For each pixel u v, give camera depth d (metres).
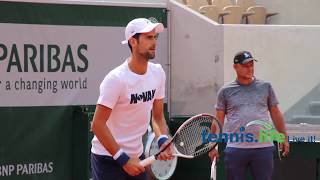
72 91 25.19
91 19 25.61
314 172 25.97
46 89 24.58
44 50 24.56
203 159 27.34
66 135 24.97
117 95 14.83
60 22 24.88
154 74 15.44
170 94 28.23
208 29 27.70
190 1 33.47
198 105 28.00
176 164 26.91
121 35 26.31
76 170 25.09
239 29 27.56
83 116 24.97
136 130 15.45
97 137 14.98
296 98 27.75
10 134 23.84
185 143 16.08
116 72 14.88
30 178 24.30
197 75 28.00
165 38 27.84
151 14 27.25
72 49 25.20
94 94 25.70
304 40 27.89
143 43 14.86
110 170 15.62
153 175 25.70
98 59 25.81
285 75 27.80
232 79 27.44
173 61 28.16
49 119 24.62
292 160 25.92
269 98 22.23
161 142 15.88
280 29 27.78
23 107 24.09
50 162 24.66
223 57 27.33
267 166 21.92
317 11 33.06
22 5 24.05
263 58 27.66
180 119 28.11
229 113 22.17
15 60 23.94
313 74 27.88
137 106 15.15
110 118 15.20
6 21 23.77
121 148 15.23
